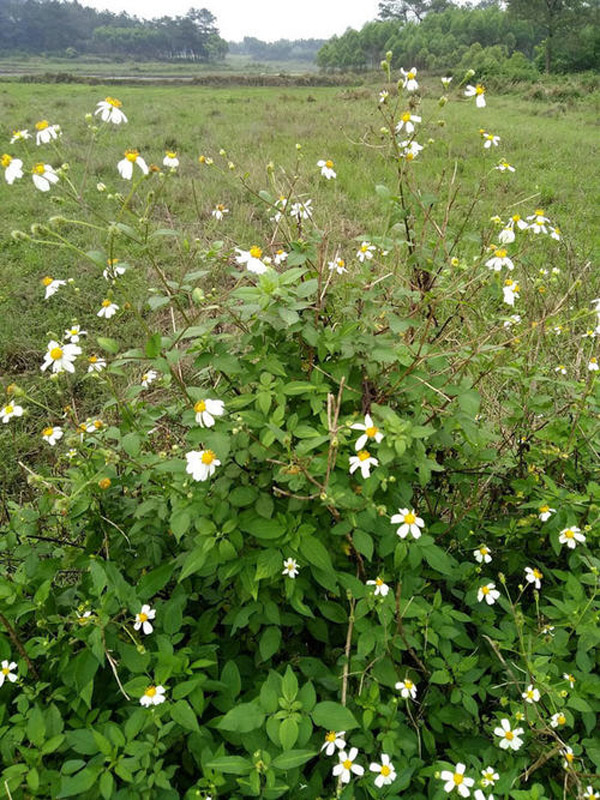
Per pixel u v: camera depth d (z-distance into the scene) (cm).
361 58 9081
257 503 166
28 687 163
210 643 187
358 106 1809
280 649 190
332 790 152
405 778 147
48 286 203
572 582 181
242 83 4100
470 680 172
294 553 164
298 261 192
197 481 176
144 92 3122
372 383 204
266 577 167
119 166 173
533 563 221
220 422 175
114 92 3000
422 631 175
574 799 154
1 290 527
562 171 977
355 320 204
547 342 284
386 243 211
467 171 879
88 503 191
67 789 135
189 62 15025
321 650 197
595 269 491
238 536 165
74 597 193
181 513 167
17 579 187
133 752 143
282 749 146
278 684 150
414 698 175
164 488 191
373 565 196
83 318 482
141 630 178
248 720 140
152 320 475
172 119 1600
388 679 167
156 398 365
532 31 6656
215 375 236
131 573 191
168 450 254
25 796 145
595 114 1842
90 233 658
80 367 412
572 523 194
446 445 197
